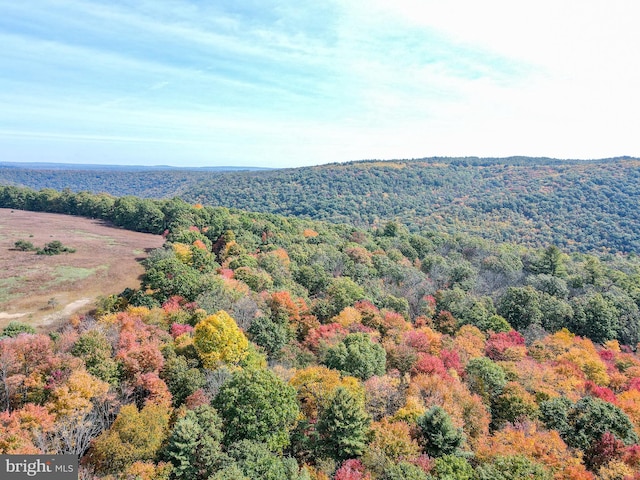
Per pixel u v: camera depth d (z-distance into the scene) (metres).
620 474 29.66
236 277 66.94
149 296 56.44
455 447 31.16
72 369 33.06
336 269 86.19
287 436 31.52
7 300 63.78
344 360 43.91
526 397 40.19
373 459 28.48
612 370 54.88
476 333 60.91
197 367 40.56
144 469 25.23
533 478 26.58
